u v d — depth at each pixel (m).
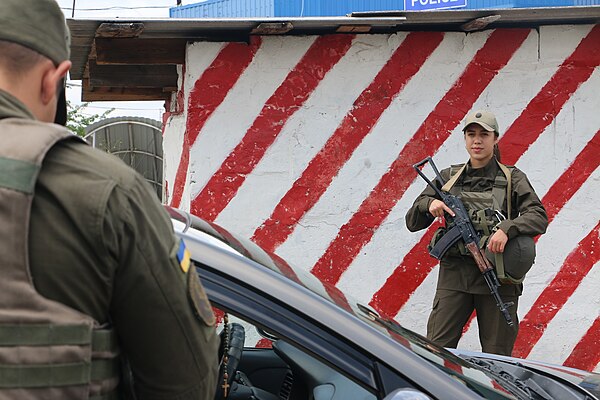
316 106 5.33
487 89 5.43
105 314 1.42
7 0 1.44
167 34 5.16
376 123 5.38
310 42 5.31
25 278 1.34
